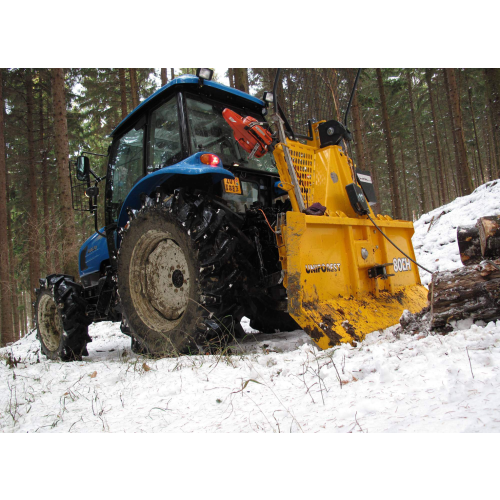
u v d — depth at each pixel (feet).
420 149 107.45
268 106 12.03
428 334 8.01
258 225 11.37
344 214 10.61
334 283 9.87
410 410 4.56
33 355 19.17
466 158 41.27
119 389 7.77
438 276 8.29
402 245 12.69
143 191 11.64
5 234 40.98
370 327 9.50
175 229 10.15
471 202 26.63
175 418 5.76
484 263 7.90
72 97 59.82
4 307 40.32
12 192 60.64
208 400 6.28
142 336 11.05
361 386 5.68
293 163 10.73
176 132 11.23
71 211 31.42
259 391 6.29
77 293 14.39
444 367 5.65
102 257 14.88
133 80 46.50
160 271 11.16
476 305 7.73
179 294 10.47
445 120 94.94
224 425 5.24
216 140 11.57
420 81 86.69
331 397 5.52
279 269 11.23
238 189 11.51
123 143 14.03
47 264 49.83
